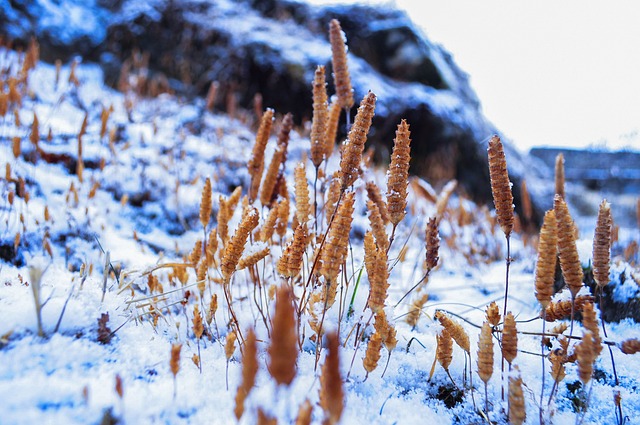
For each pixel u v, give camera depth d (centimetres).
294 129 138
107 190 78
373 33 172
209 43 164
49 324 36
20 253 53
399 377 40
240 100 156
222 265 36
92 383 33
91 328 37
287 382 24
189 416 32
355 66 159
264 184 44
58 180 73
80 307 37
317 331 37
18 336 34
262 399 33
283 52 159
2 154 71
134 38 167
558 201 34
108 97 132
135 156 90
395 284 63
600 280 37
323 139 42
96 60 164
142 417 31
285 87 156
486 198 162
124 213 74
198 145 106
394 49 171
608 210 37
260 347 40
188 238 74
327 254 34
